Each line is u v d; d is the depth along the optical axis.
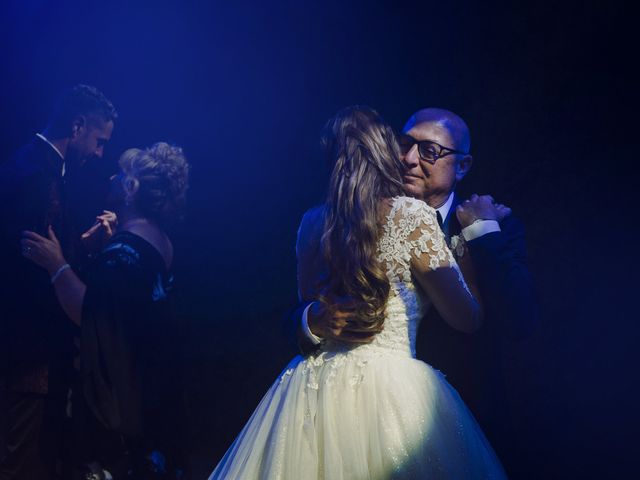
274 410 2.27
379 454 2.10
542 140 5.62
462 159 2.79
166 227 3.32
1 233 3.20
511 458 2.64
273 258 6.45
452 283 2.21
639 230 5.29
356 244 2.18
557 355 5.31
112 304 3.00
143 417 3.02
